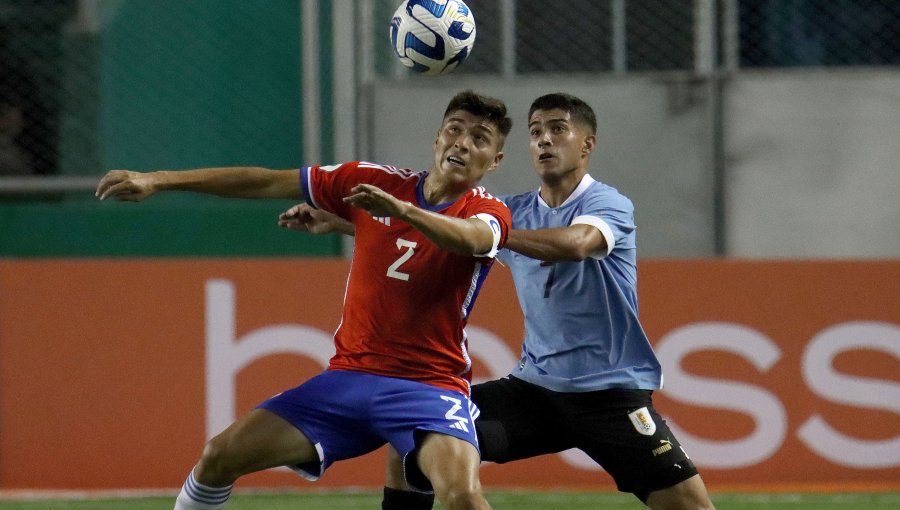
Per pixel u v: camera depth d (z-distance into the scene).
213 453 15.28
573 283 17.62
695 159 32.00
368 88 31.80
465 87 31.83
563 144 17.59
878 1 33.56
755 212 32.03
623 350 17.77
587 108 17.91
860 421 28.48
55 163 33.28
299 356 28.36
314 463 15.86
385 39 32.62
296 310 28.42
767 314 28.56
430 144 31.83
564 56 32.84
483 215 14.83
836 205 32.06
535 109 17.94
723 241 31.97
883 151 32.16
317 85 31.98
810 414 28.47
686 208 31.95
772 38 33.59
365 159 31.81
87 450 28.20
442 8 17.64
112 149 33.12
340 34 31.67
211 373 28.30
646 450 17.41
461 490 14.69
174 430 28.23
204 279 28.45
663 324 28.45
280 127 33.06
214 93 33.09
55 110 33.22
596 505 26.11
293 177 16.06
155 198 32.97
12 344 28.34
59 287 28.47
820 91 32.16
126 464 28.19
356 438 15.87
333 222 17.33
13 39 33.19
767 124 32.09
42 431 28.23
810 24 33.56
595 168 31.97
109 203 32.91
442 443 15.27
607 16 32.81
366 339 15.77
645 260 28.58
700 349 28.45
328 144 32.62
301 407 15.57
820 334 28.59
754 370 28.47
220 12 33.06
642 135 32.00
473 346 28.31
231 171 15.80
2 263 28.50
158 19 33.12
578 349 17.67
